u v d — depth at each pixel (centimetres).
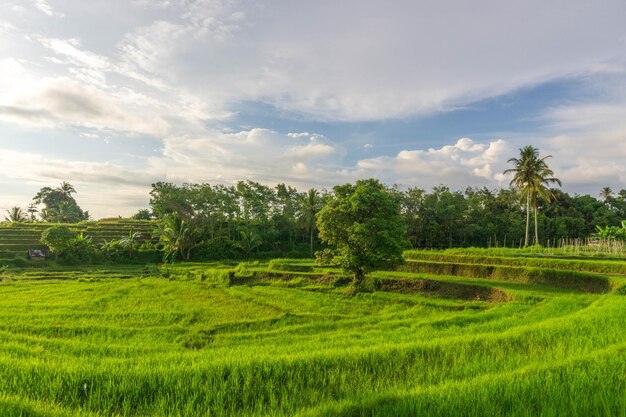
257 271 3747
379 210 2919
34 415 643
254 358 976
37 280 4088
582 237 7281
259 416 689
